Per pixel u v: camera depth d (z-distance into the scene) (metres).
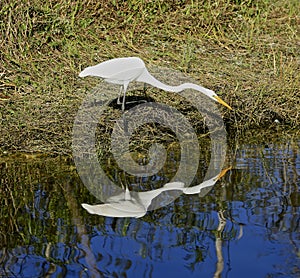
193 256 13.23
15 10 27.66
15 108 22.64
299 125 23.28
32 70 25.70
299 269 12.59
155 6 31.84
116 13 30.94
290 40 30.73
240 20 32.44
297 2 34.91
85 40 29.09
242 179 17.80
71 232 14.58
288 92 24.67
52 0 30.02
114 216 15.41
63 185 17.84
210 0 32.62
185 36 30.64
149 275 12.52
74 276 12.62
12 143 20.73
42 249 13.80
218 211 15.49
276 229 14.37
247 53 29.09
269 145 21.31
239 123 23.03
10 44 26.81
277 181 17.53
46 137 21.08
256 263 12.85
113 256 13.34
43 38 28.05
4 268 13.02
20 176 18.61
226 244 13.68
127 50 28.83
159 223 14.92
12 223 15.23
